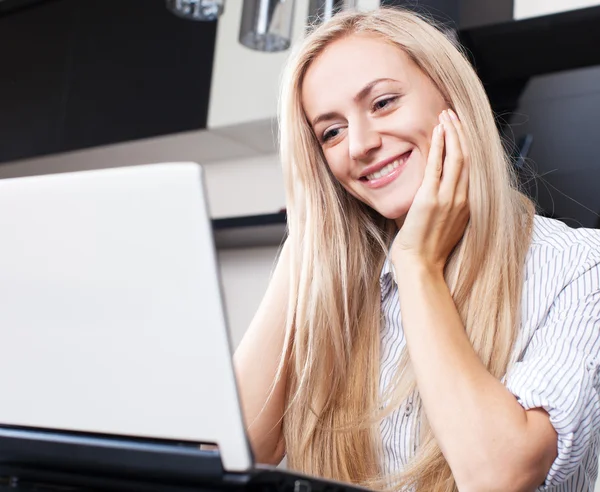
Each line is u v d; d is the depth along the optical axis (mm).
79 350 833
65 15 3557
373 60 1378
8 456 887
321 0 2049
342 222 1513
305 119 1501
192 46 3043
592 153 2330
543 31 2234
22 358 858
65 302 831
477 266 1350
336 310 1454
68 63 3488
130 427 823
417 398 1357
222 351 781
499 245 1340
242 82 2836
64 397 846
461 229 1372
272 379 1498
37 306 843
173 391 803
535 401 1131
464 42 2324
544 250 1351
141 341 806
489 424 1116
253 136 2943
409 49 1393
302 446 1433
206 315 781
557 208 2359
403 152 1386
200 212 770
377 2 2389
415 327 1241
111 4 3393
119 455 831
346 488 793
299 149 1501
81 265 819
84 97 3387
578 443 1144
